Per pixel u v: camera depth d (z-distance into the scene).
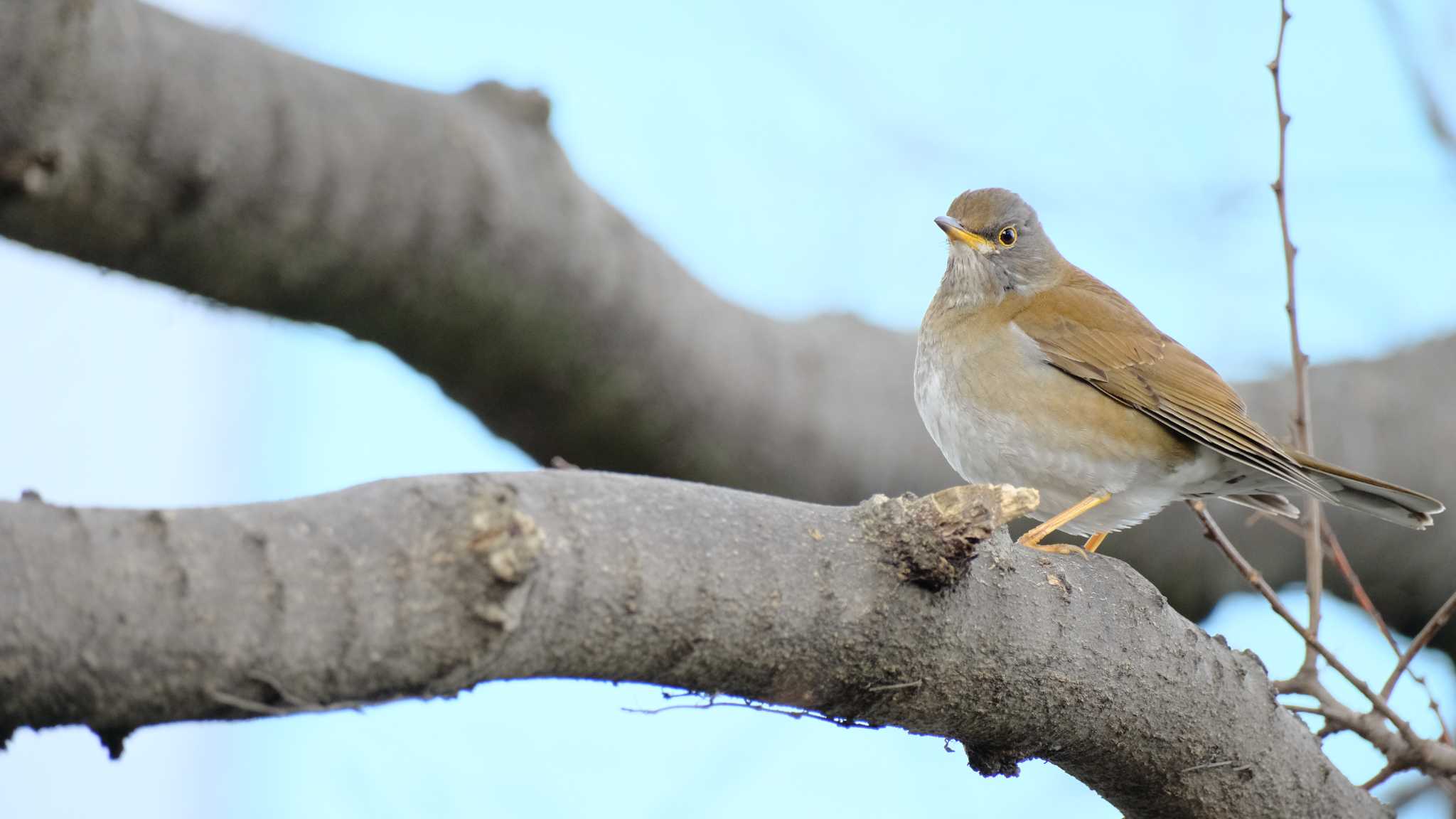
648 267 11.23
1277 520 13.07
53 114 8.18
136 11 8.56
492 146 10.27
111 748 5.01
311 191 9.38
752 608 6.31
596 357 11.16
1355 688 10.20
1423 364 16.47
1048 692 7.51
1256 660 8.70
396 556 5.21
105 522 4.82
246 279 9.68
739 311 12.47
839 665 6.75
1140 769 8.21
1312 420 15.50
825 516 6.81
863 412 12.87
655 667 6.19
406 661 5.24
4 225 8.66
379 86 9.93
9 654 4.56
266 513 5.12
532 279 10.53
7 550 4.60
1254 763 8.46
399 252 9.96
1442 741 10.37
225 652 4.89
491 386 11.23
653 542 6.04
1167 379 12.30
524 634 5.58
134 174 8.65
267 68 9.27
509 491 5.50
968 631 7.11
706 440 12.05
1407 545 15.38
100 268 9.38
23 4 7.89
